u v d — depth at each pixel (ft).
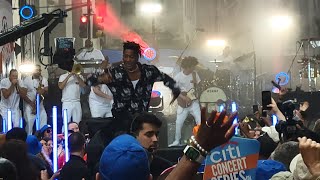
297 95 51.44
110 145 9.42
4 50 48.96
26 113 46.19
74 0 94.89
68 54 42.86
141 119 16.88
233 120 8.07
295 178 12.08
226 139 8.14
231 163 10.53
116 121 22.82
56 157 26.58
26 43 68.59
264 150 18.30
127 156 9.17
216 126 8.07
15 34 28.68
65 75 45.55
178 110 41.24
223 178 10.52
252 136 22.03
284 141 17.29
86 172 21.47
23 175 16.42
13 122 44.04
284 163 16.05
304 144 9.48
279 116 18.53
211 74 50.80
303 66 79.15
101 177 9.41
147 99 23.29
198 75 45.34
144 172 9.20
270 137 19.27
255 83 54.34
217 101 43.19
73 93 45.52
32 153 24.16
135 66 23.08
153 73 23.40
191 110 41.73
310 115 48.85
